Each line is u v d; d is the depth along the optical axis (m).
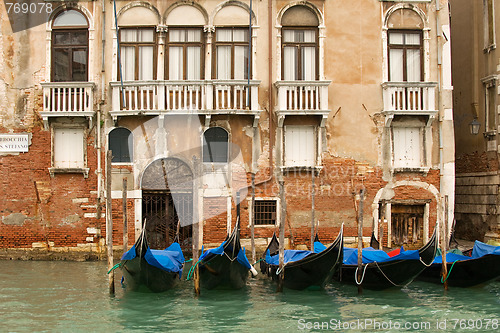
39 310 10.66
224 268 12.07
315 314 10.59
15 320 9.99
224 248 11.91
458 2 19.61
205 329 9.62
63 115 15.80
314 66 16.56
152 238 16.23
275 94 16.33
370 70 16.62
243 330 9.57
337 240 11.88
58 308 10.82
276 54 16.39
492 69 17.72
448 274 13.00
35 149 16.03
